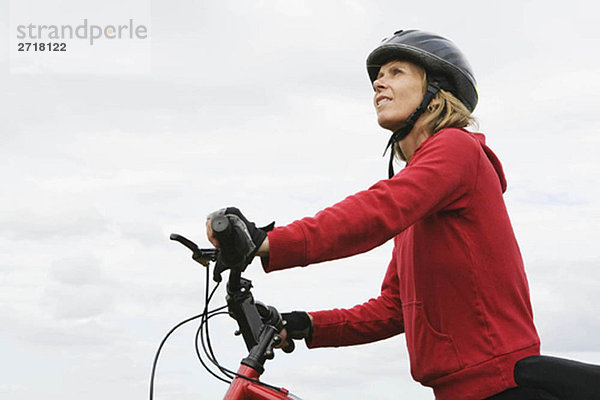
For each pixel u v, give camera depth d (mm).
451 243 1876
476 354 1826
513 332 1835
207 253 1789
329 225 1603
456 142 1868
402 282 2035
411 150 2092
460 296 1860
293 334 2230
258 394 1735
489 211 1894
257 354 1798
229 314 1869
